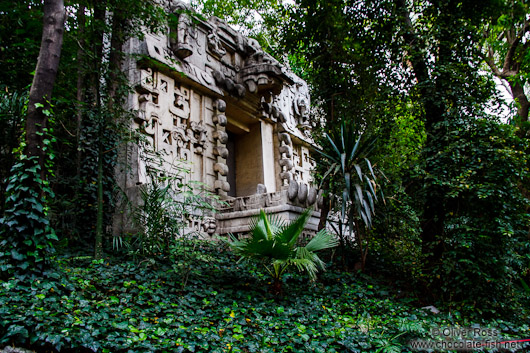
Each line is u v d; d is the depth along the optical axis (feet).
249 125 47.11
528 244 27.14
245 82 42.27
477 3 33.76
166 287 19.99
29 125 18.92
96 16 26.66
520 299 28.84
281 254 20.92
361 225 30.68
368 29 36.06
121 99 27.09
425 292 26.81
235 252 22.36
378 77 35.29
